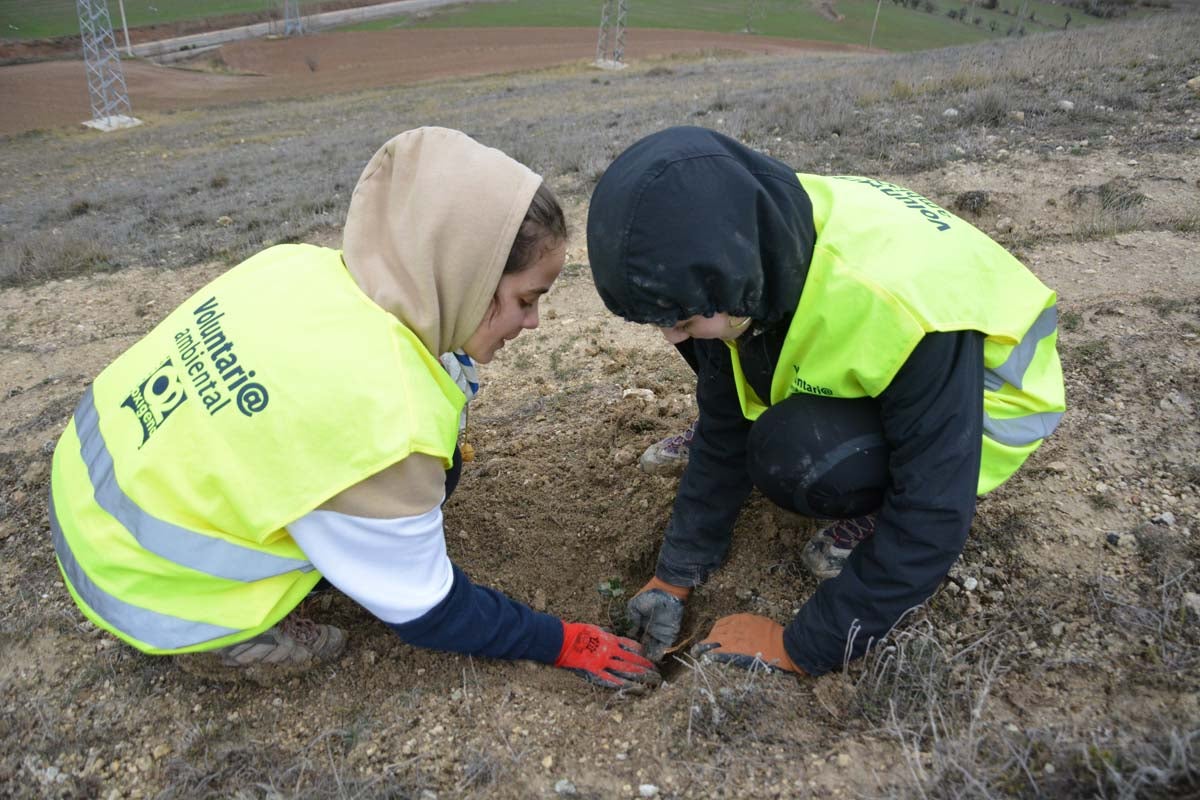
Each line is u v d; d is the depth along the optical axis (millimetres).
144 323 5020
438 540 1790
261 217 7207
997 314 1812
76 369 4375
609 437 3154
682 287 1521
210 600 1794
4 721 2135
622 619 2549
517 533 2773
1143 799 1515
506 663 2221
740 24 52969
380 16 53844
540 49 42969
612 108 14328
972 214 4766
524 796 1830
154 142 21781
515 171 1717
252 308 1773
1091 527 2318
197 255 6246
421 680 2186
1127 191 4645
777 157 6434
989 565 2256
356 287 1767
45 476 3188
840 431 1866
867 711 1898
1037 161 5438
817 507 1969
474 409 3480
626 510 2824
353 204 1839
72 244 6801
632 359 3723
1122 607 2039
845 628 1875
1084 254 4012
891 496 1798
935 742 1724
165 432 1711
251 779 1926
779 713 1934
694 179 1499
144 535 1723
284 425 1603
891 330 1642
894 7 62375
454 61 40875
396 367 1645
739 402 2203
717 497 2365
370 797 1825
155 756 2018
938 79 8617
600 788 1827
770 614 2332
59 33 47875
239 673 2186
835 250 1724
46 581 2600
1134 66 7855
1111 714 1765
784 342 1838
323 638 2225
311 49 45406
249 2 57500
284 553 1769
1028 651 1994
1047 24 58562
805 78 13586
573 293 4523
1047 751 1684
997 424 1947
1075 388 2920
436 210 1670
